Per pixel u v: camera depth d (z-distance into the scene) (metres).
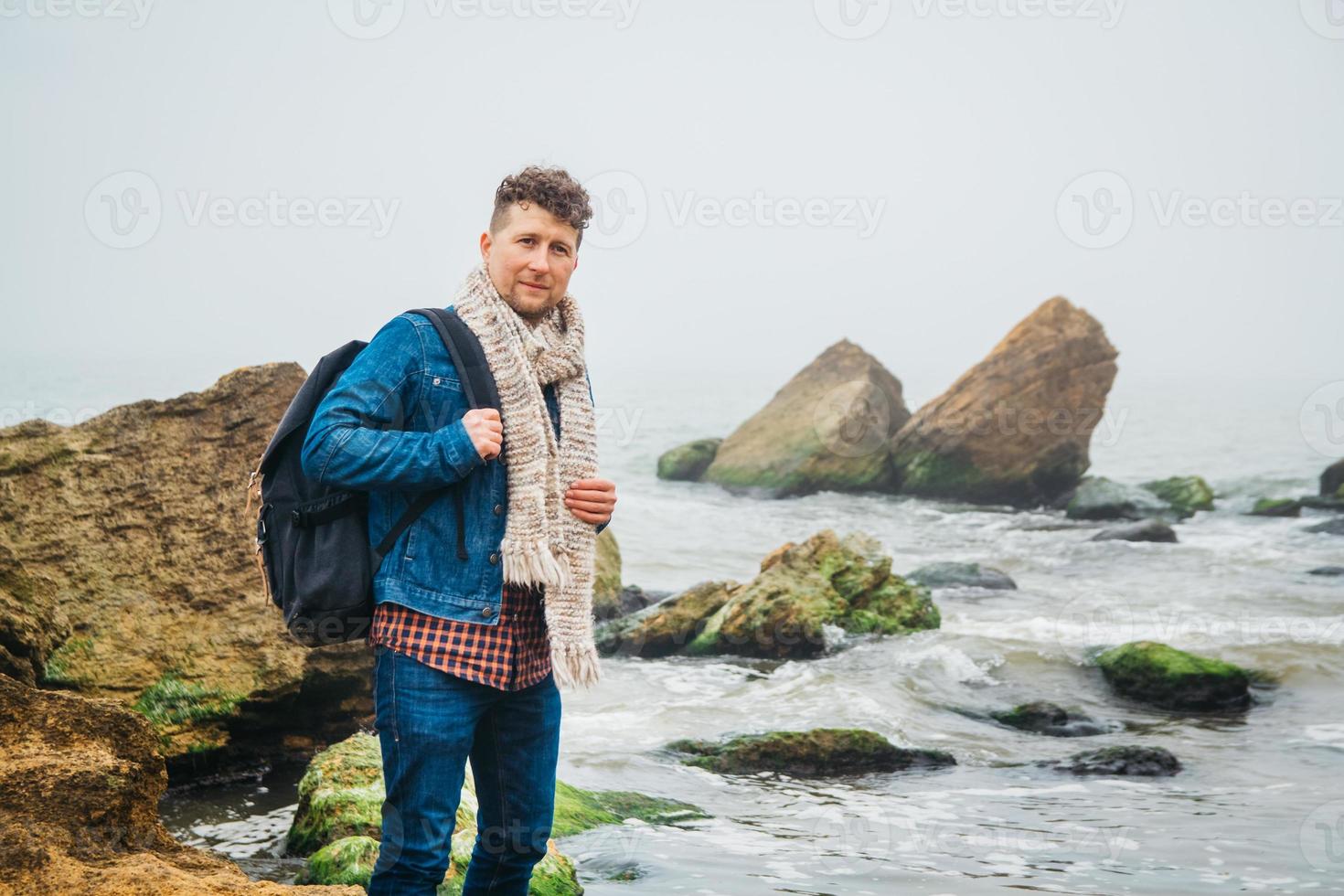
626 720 7.61
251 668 6.25
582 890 4.45
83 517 6.45
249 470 6.94
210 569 6.55
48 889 2.63
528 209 2.88
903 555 16.70
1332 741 7.40
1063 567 15.53
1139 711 8.34
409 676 2.74
